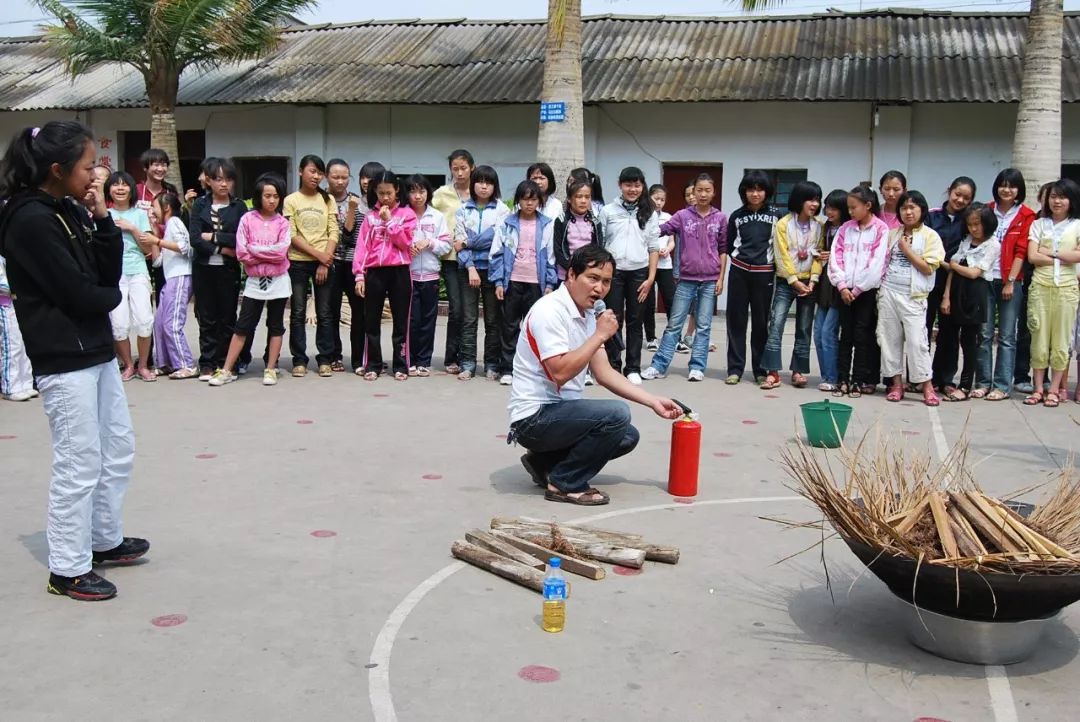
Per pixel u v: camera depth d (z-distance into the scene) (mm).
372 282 9297
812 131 14984
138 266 9188
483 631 4023
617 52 16250
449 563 4770
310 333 12664
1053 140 11922
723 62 15547
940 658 3850
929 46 15328
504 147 16406
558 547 4859
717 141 15414
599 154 15922
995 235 8820
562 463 5715
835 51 15430
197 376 9516
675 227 9602
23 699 3434
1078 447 7125
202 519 5355
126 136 18750
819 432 6992
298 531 5188
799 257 9125
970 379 8898
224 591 4391
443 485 6047
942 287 8922
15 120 19125
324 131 17219
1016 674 3723
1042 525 3994
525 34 17828
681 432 5836
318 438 7156
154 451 6723
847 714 3412
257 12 16094
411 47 17750
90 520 4328
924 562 3555
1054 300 8367
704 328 9602
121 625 4031
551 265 9055
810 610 4305
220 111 17812
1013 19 16062
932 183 14672
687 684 3609
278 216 9062
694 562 4855
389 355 10914
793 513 5621
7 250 4113
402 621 4105
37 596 4312
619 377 5852
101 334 4305
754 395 8977
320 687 3543
